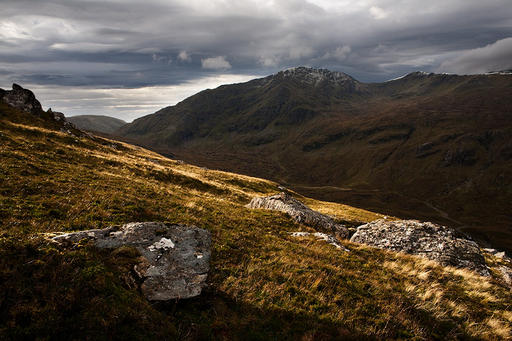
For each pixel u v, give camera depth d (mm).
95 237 10945
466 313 12734
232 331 8891
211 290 10633
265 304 10664
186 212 20594
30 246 8648
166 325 8047
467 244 22484
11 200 15227
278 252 15938
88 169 27891
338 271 14641
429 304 12812
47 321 6594
